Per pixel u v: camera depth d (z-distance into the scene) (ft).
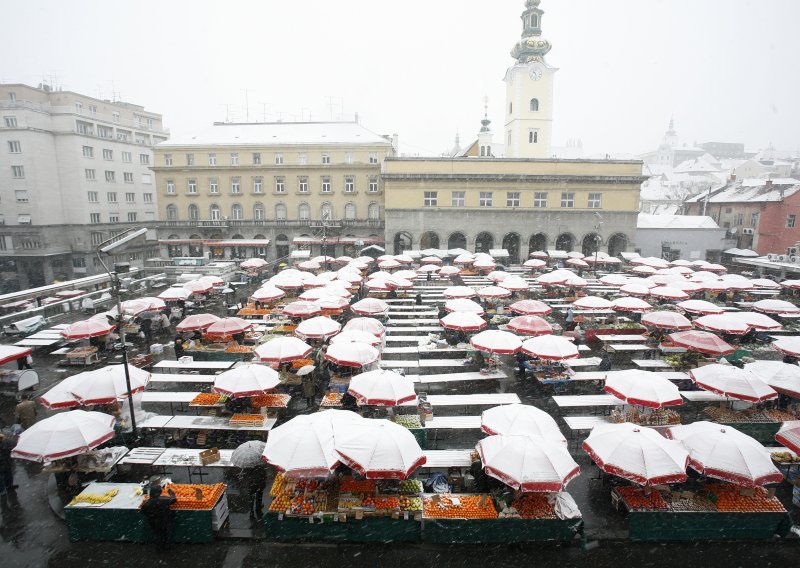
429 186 175.32
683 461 32.60
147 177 250.78
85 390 42.78
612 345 71.61
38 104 200.75
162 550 33.12
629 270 159.43
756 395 43.47
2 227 200.85
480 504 34.42
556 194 176.86
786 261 158.51
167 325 83.35
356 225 198.39
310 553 33.01
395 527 33.78
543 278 106.73
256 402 48.42
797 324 87.04
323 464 31.86
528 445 32.55
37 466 43.27
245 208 202.28
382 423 34.53
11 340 76.84
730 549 33.78
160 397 50.08
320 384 58.29
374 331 62.39
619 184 176.55
